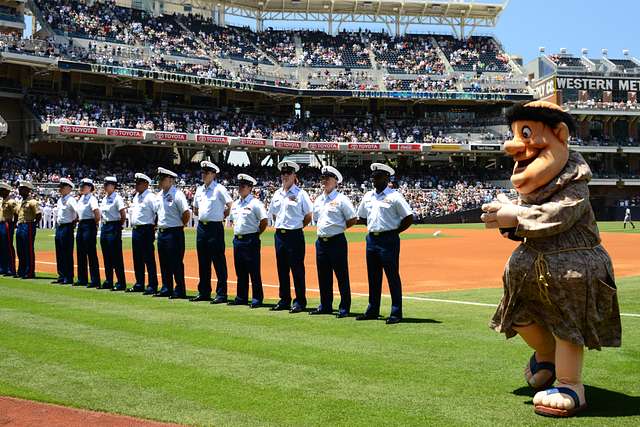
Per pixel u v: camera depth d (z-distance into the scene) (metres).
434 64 73.81
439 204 65.69
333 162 72.12
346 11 76.62
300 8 75.50
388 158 73.62
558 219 5.75
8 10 55.91
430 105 73.44
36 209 18.28
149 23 65.31
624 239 38.22
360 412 5.70
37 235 39.72
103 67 53.66
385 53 74.88
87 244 16.25
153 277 14.91
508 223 5.97
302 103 71.12
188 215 14.35
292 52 72.69
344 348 8.45
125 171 57.47
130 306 12.59
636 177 72.31
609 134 75.25
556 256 5.88
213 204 13.74
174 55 62.06
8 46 49.81
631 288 15.46
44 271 20.61
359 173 69.69
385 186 11.14
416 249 31.08
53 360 7.72
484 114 73.44
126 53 57.69
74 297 13.91
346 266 11.62
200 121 62.38
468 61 75.62
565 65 77.56
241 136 62.53
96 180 54.31
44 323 10.34
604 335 6.05
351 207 11.64
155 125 58.25
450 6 77.06
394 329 9.96
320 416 5.59
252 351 8.25
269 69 68.69
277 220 12.55
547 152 5.93
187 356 7.94
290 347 8.51
